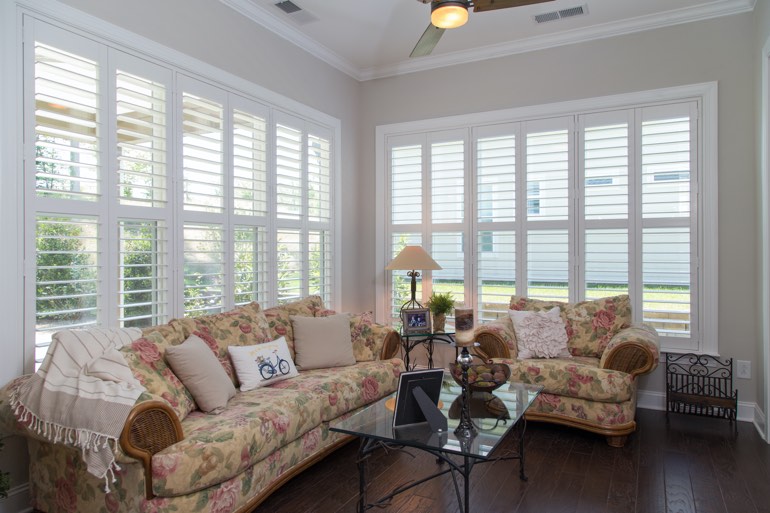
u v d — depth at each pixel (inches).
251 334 125.7
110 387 80.0
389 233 196.4
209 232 134.3
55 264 99.9
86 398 78.1
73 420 76.8
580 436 133.7
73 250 102.7
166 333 107.2
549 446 126.9
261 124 152.2
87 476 83.0
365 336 146.3
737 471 111.0
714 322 148.5
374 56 184.1
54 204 98.8
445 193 185.9
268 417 95.1
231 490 85.6
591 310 153.8
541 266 170.7
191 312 128.2
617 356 130.2
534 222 171.5
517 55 173.9
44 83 97.8
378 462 118.0
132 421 75.2
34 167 95.5
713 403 144.0
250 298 148.0
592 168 162.9
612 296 157.3
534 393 110.9
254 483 90.9
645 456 119.7
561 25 159.3
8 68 91.7
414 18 154.1
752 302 144.5
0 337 90.4
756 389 142.9
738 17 145.9
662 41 154.6
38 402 80.7
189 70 128.1
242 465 86.7
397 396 90.9
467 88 182.1
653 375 156.0
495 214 177.6
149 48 117.7
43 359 91.0
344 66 189.0
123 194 113.3
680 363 152.6
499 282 177.0
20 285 93.6
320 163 180.1
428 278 188.9
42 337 97.3
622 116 159.8
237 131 143.8
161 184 121.5
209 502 81.7
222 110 138.0
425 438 85.1
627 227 159.2
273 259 155.6
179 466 77.2
